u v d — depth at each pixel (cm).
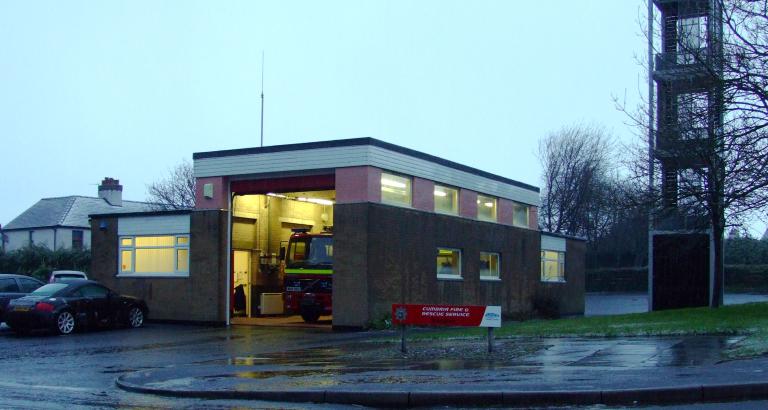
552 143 7031
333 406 1069
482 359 1454
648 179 2562
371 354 1636
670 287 3250
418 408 1044
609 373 1178
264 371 1395
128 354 1812
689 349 1449
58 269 4212
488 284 3228
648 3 2586
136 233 2938
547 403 1013
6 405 1087
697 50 2106
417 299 2684
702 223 2466
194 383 1251
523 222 3716
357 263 2433
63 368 1562
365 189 2445
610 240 6875
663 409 950
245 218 3038
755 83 1914
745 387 1000
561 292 4031
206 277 2731
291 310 2839
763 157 1888
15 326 2303
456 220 2994
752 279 5866
